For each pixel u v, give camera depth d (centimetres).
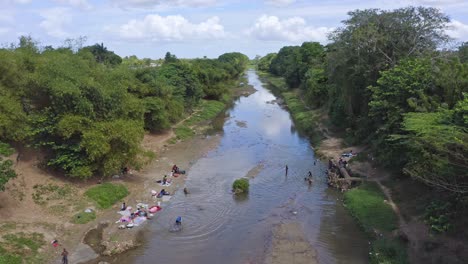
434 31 5106
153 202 4044
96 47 11012
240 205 4022
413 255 2767
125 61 13688
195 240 3284
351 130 5938
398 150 3778
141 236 3344
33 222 3216
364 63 5238
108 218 3625
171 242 3250
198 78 9944
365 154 4956
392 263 2733
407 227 3131
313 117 7862
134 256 3022
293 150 6109
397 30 5138
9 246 2794
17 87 3934
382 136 4047
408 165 3350
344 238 3294
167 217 3716
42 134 3897
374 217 3516
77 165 3909
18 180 3622
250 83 16962
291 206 3984
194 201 4109
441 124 2725
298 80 12425
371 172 4509
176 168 4962
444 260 2567
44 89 3875
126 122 4219
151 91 6488
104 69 5653
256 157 5747
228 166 5309
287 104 10512
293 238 3297
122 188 4188
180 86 8225
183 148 6169
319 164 5331
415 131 3112
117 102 4381
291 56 16438
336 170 4772
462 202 2731
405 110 3728
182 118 8031
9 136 3662
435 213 2870
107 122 4088
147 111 6116
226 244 3219
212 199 4172
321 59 10538
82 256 2975
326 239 3281
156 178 4725
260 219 3691
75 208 3612
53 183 3841
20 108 3753
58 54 4806
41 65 4162
